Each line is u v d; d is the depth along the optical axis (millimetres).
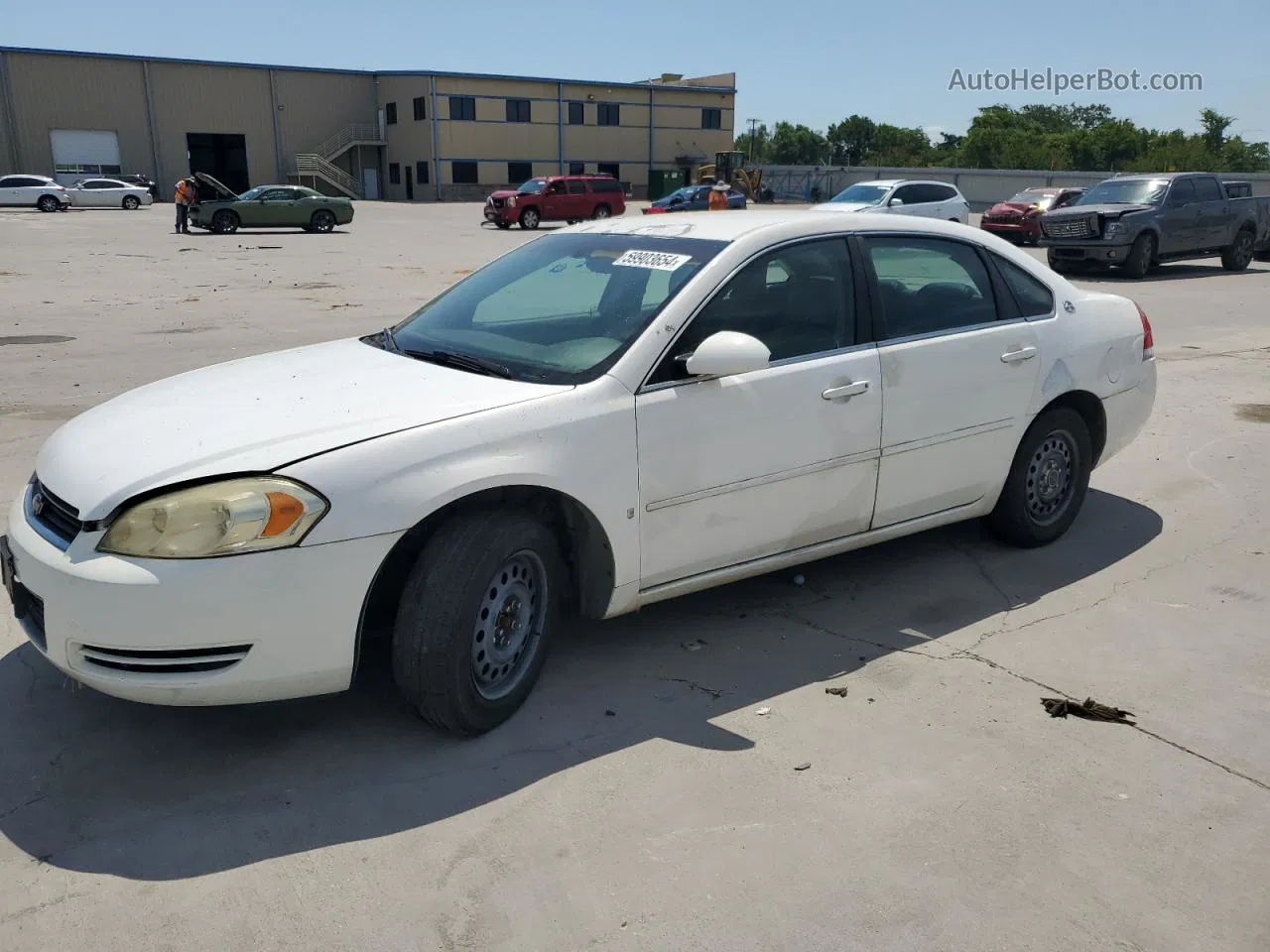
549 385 3434
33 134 55656
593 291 3926
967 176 51656
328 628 2941
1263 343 11617
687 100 70688
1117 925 2549
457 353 3771
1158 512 5715
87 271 19219
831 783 3119
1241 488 6129
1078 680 3795
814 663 3906
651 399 3508
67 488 3023
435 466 3055
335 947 2438
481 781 3104
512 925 2516
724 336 3479
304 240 29156
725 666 3871
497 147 64500
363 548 2936
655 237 4117
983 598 4539
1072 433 5020
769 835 2871
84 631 2834
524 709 3525
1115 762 3262
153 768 3154
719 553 3822
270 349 10570
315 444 2996
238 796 3014
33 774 3109
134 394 3736
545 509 3598
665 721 3471
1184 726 3484
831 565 4898
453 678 3156
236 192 63438
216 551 2799
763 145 134000
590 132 67688
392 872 2701
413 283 17812
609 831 2881
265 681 2920
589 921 2531
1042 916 2574
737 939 2477
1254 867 2773
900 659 3947
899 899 2623
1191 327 12898
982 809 3004
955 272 4566
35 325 12086
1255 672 3867
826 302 4070
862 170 56375
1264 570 4859
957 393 4414
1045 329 4805
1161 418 7879
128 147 58500
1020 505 4910
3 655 3844
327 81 63938
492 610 3299
